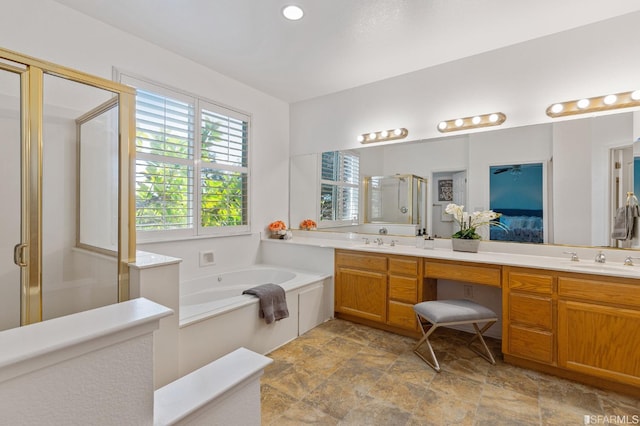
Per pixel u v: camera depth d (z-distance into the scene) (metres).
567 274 2.09
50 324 0.58
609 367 1.94
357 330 2.99
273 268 3.62
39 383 0.50
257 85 3.69
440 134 3.17
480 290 2.94
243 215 3.69
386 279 2.93
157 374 1.79
